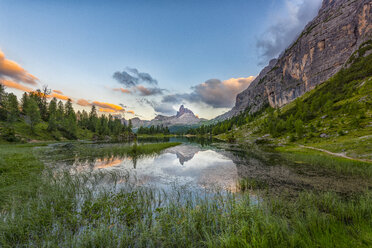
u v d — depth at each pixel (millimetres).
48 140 69062
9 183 13492
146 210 9719
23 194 11414
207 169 22609
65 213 9078
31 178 14742
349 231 7074
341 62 120188
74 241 6699
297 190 14398
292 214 9234
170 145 58156
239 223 7809
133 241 7238
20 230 7227
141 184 15734
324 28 141500
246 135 99562
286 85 172000
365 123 44500
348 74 94312
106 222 8281
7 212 9062
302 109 87250
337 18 135000
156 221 8648
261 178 18219
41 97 98938
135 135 148000
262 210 9281
